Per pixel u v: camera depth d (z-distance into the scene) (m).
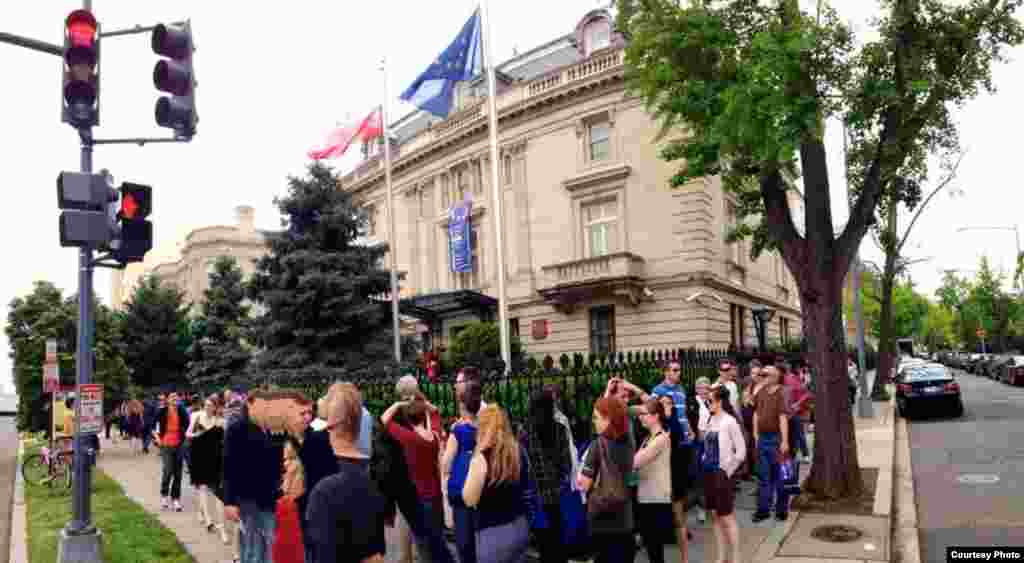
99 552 7.59
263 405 5.21
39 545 9.38
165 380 34.31
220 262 32.06
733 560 6.83
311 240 20.38
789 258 10.59
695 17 9.78
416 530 5.95
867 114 9.72
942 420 21.19
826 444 10.12
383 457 6.06
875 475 11.54
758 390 9.45
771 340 37.22
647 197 26.70
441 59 18.42
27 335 26.06
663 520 6.25
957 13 9.77
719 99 9.62
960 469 12.77
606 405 5.64
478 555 5.03
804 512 9.52
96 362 26.03
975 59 10.02
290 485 4.86
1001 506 9.73
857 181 13.01
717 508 6.86
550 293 27.95
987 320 60.78
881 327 28.80
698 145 10.27
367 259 20.89
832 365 10.23
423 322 33.66
